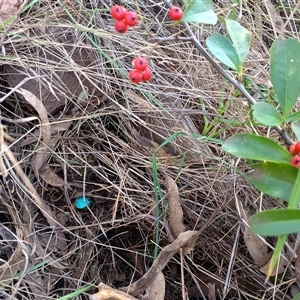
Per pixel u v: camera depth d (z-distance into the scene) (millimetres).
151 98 259
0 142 197
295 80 177
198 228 245
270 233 143
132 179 249
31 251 220
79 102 254
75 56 262
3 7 257
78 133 250
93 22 274
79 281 226
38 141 229
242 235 245
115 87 263
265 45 314
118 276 242
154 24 289
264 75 286
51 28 264
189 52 284
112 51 261
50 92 248
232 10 290
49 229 236
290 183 165
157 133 255
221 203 247
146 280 220
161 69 277
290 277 234
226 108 260
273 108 176
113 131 261
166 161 244
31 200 229
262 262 231
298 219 144
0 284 210
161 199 236
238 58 186
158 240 237
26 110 247
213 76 279
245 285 241
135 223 248
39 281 222
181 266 224
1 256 223
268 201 247
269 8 322
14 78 248
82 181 249
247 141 169
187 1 228
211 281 241
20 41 255
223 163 251
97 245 244
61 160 245
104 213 248
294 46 180
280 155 167
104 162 250
